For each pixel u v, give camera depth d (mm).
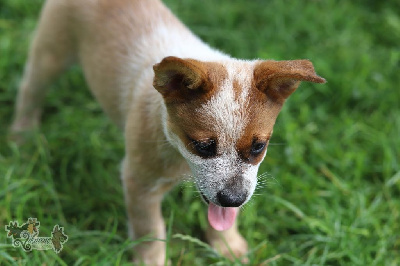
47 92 1043
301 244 946
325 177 1021
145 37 895
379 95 1122
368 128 1082
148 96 825
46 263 850
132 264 882
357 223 954
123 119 907
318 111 1101
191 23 1214
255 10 1255
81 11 927
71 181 1000
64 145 1039
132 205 862
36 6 1214
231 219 815
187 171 836
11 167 972
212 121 740
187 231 942
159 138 807
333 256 919
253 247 931
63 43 960
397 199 990
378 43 1230
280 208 979
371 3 1297
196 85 735
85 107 1089
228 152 745
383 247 927
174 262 910
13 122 1062
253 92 744
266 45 1182
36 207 938
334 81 1133
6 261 844
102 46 915
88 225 952
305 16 1240
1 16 1199
